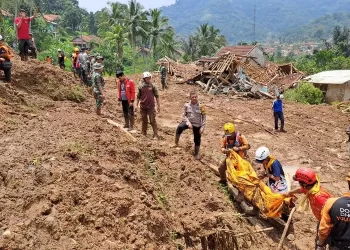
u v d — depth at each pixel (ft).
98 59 37.47
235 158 25.82
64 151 21.25
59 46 179.22
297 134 51.19
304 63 168.25
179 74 97.04
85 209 17.13
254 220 24.59
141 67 188.34
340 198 15.31
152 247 16.99
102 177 19.86
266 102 74.64
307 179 17.81
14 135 23.34
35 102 32.32
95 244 15.69
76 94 39.42
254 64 120.37
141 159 25.02
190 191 24.71
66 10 318.04
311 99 87.15
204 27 212.02
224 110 62.49
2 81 33.06
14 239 14.44
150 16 179.83
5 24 136.56
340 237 15.34
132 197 19.11
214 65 88.43
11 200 16.53
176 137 31.04
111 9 185.06
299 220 26.61
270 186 24.54
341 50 224.94
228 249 21.17
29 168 19.06
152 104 32.65
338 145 47.60
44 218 15.87
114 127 30.83
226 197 26.12
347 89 93.97
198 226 20.51
